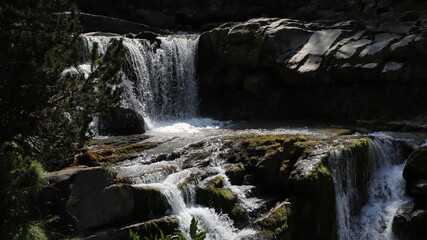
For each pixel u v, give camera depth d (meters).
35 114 7.82
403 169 10.80
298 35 16.05
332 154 10.37
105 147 11.28
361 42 14.88
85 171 7.88
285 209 9.60
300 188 9.82
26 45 7.36
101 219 7.99
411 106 14.03
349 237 10.52
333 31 15.75
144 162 10.57
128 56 15.34
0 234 5.83
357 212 10.80
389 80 14.23
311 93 15.60
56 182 7.43
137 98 15.59
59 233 7.29
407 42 14.00
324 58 15.02
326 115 15.16
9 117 7.36
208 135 12.89
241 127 14.63
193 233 5.47
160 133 13.55
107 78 8.30
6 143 7.41
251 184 10.35
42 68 7.56
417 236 9.92
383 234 10.26
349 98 14.94
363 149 11.01
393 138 12.22
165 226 8.39
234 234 9.10
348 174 10.62
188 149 11.34
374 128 13.78
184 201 9.22
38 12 7.56
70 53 8.08
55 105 8.16
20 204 6.49
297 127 14.12
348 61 14.59
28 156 7.13
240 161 10.81
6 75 7.26
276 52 15.81
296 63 15.33
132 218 8.43
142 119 13.75
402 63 14.01
